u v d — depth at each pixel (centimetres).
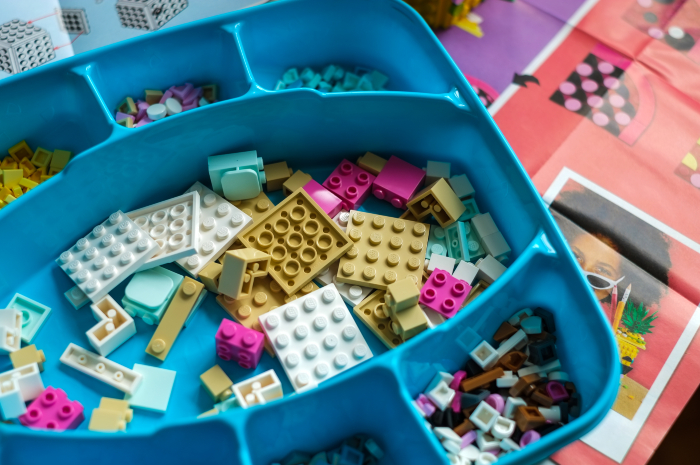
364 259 31
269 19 33
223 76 33
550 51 38
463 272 31
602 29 39
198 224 31
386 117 32
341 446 28
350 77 35
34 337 29
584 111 37
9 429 25
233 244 31
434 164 33
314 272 30
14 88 30
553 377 28
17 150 32
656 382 31
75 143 32
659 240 34
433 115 32
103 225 31
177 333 29
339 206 32
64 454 26
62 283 30
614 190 35
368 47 35
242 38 32
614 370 26
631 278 33
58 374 29
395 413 27
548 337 29
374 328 30
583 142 36
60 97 31
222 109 30
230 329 28
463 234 31
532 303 30
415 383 28
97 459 26
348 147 33
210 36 32
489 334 30
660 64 38
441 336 27
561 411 28
